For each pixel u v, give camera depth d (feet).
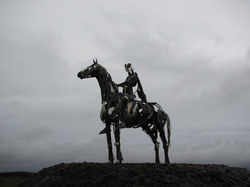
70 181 25.32
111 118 29.71
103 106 30.55
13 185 46.70
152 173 25.03
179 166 27.50
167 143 32.86
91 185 24.27
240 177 28.71
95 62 32.30
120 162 29.17
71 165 27.91
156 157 32.37
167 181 23.72
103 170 25.77
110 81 31.86
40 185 26.35
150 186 23.26
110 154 30.07
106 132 30.73
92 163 28.22
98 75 32.01
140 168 26.05
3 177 53.72
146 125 33.24
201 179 25.53
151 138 33.22
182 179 24.71
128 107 30.53
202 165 30.14
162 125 33.04
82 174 25.71
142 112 31.42
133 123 31.73
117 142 29.68
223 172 28.37
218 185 25.18
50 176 27.04
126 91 32.58
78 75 31.91
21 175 56.44
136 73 33.65
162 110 33.30
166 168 26.27
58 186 25.00
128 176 24.63
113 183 24.03
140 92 34.22
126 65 34.14
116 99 30.94
